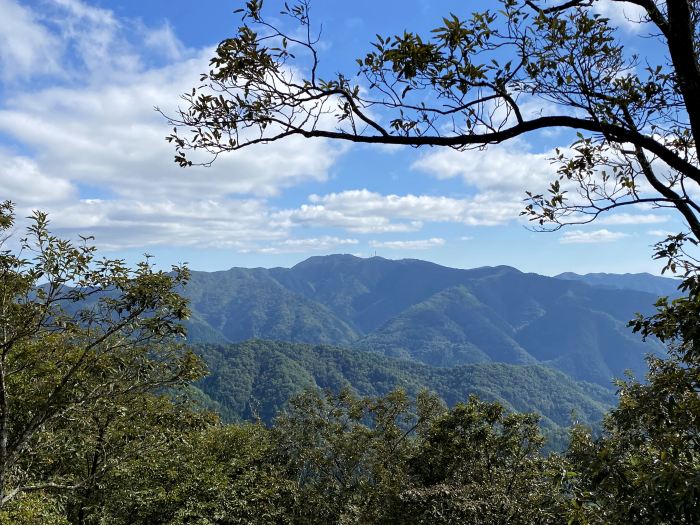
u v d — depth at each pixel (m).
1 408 9.97
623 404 6.73
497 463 20.14
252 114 3.50
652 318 4.66
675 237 3.92
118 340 10.81
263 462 27.58
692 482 3.99
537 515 12.79
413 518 16.81
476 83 3.27
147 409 15.59
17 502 10.89
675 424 5.29
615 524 4.54
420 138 3.38
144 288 9.87
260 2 3.36
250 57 3.37
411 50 3.25
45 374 12.43
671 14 3.06
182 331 10.54
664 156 3.15
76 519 15.95
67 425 12.12
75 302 10.22
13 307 9.62
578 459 5.97
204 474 20.19
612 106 3.32
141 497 17.38
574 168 4.21
